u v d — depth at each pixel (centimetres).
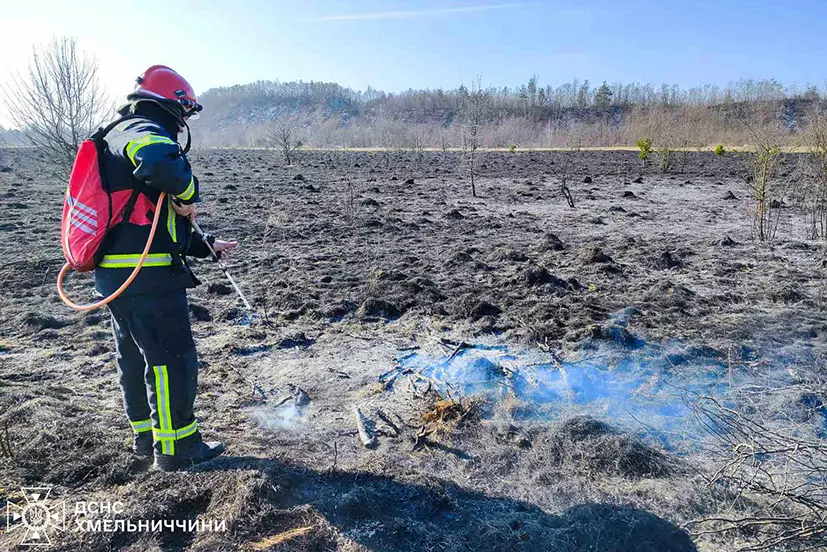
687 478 308
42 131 812
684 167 2612
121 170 262
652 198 1606
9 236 1021
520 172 2458
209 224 1136
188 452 293
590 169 2591
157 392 279
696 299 637
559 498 291
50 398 369
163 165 248
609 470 315
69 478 279
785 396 385
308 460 313
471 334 533
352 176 2270
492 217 1246
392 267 794
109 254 269
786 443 294
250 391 412
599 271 758
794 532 243
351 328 552
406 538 251
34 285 690
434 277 742
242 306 608
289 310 595
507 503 287
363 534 248
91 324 547
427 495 281
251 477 274
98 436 318
